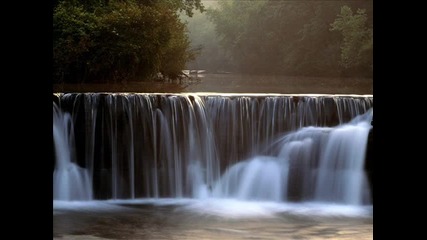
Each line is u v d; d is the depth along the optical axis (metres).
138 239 9.82
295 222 11.52
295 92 24.33
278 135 14.23
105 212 12.00
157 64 21.72
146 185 13.64
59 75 19.77
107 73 20.42
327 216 12.17
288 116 14.23
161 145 13.79
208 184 13.99
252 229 10.82
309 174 13.97
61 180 13.16
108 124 13.48
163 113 13.81
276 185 13.93
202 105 14.11
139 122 13.65
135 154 13.61
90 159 13.37
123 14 20.47
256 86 28.53
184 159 13.94
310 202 13.82
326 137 14.01
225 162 14.10
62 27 19.55
